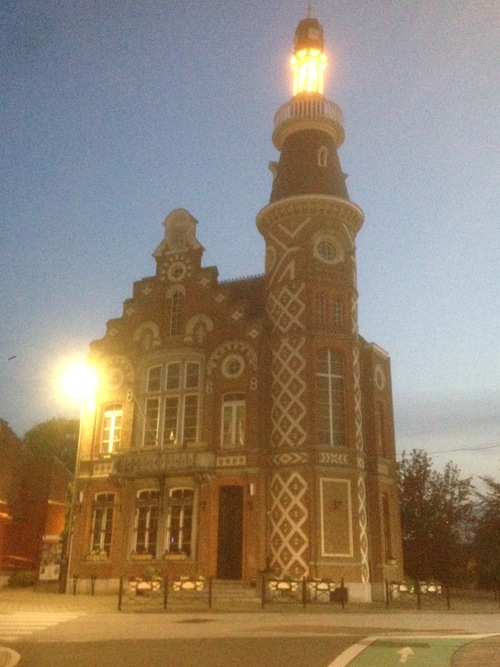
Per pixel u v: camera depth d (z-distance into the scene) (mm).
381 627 15953
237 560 27516
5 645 12672
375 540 28672
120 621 17156
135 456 29219
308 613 19984
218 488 28109
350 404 28781
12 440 37156
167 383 30969
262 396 29047
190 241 33031
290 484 27156
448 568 38438
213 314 31141
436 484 39812
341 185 33656
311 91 35312
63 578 28625
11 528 36125
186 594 24562
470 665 10172
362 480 28250
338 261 30969
